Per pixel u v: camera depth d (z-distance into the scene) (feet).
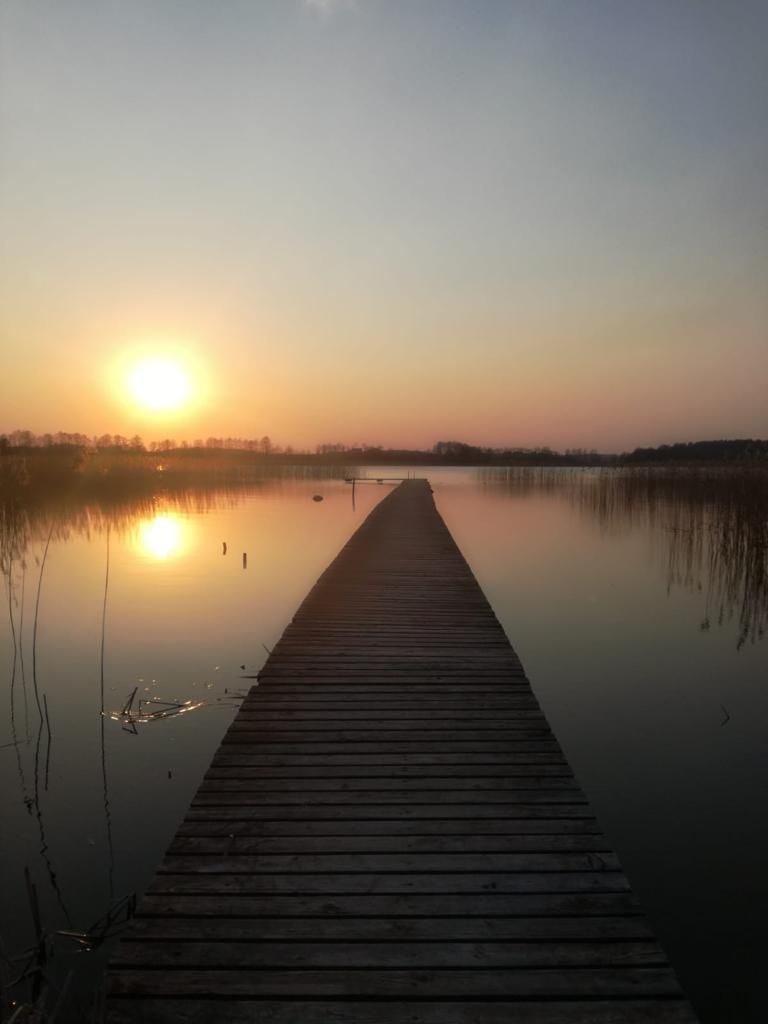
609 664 19.85
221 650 20.42
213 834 8.96
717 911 9.54
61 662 19.38
